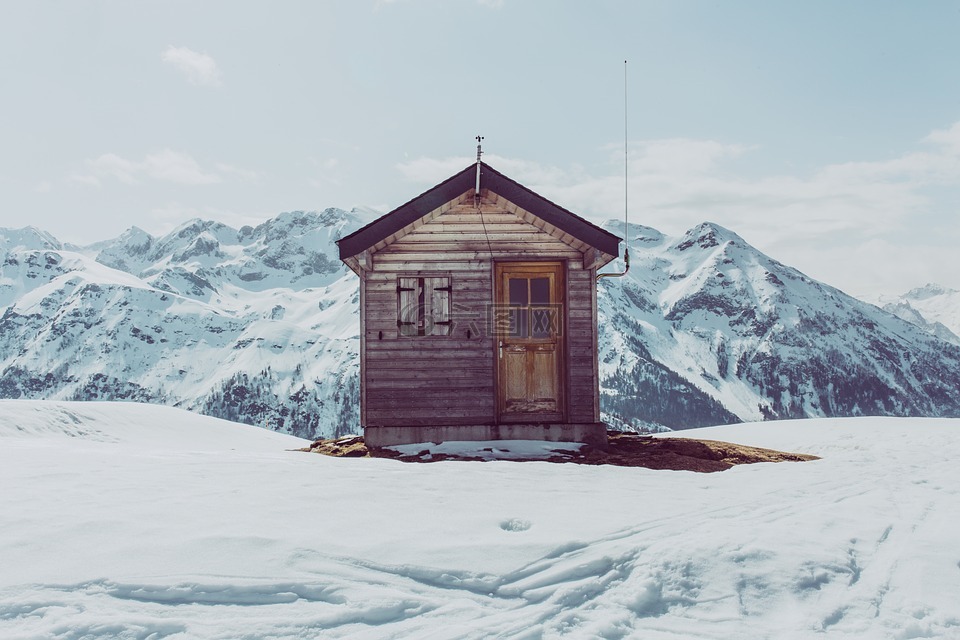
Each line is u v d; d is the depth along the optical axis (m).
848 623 5.21
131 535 6.27
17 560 5.71
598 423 14.01
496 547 6.17
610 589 5.61
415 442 13.88
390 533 6.50
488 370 14.16
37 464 9.98
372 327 14.20
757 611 5.38
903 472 10.56
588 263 14.04
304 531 6.45
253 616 5.06
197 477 8.91
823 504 8.09
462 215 14.42
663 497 8.27
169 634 4.83
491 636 4.85
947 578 5.89
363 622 5.05
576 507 7.59
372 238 13.86
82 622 4.86
